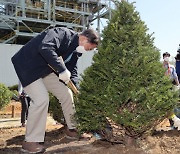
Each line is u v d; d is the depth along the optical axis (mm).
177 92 3586
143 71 3285
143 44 3557
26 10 28422
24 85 3701
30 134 3707
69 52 3834
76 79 4652
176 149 3617
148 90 3264
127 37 3447
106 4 29484
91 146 3967
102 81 3418
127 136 3688
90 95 3395
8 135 5328
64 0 30062
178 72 7223
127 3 3635
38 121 3699
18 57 3762
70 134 4516
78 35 3766
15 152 3922
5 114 11734
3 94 9664
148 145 3721
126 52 3332
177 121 4934
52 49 3461
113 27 3562
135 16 3650
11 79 22125
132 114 3191
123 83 3230
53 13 28812
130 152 3461
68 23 29453
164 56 6781
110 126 3602
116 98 3197
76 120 3711
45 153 3734
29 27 30312
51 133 5266
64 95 4301
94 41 3715
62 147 4027
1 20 28125
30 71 3654
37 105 3648
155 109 3305
